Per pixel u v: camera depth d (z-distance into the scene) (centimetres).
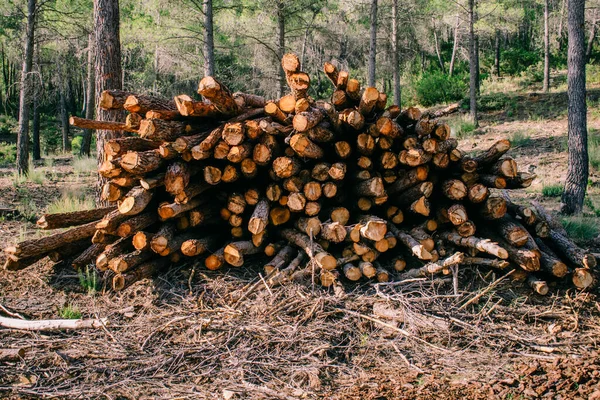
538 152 1594
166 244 542
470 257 558
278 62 1819
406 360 427
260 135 550
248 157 548
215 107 566
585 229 795
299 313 496
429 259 558
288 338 456
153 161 521
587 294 543
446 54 4594
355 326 481
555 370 407
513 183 590
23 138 1514
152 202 576
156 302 529
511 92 2750
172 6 1544
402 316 487
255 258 599
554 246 605
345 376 407
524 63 4131
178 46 1745
